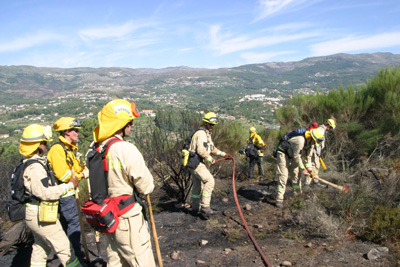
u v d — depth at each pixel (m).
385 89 7.89
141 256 2.38
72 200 3.48
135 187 2.42
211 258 3.64
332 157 7.10
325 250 3.54
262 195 6.28
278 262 3.40
